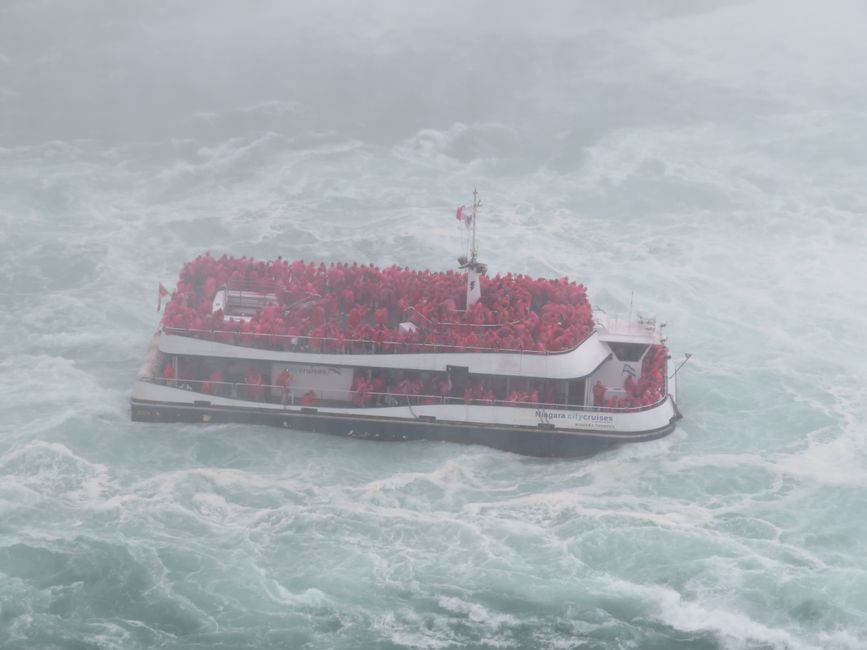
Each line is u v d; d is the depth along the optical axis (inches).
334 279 5221.5
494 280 5236.2
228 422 4825.3
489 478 4589.1
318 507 4311.0
